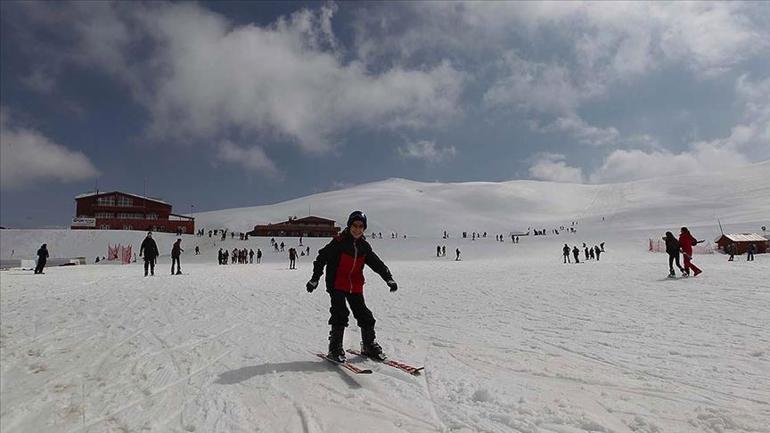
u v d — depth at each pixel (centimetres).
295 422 383
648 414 369
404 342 682
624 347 599
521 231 14025
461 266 3578
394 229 14762
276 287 1714
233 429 375
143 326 882
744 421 347
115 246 7181
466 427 357
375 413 395
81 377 569
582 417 365
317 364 559
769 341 597
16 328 908
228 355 623
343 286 567
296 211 17338
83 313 1067
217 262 5925
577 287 1429
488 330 758
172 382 516
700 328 702
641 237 7544
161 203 9969
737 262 3002
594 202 18425
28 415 450
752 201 12394
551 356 567
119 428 397
